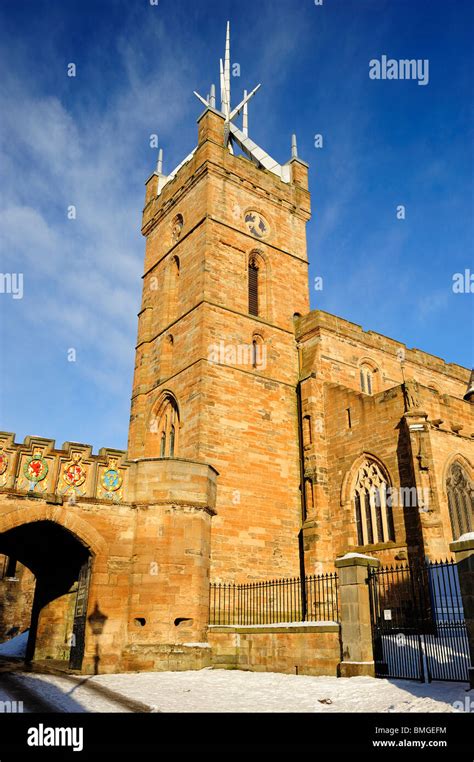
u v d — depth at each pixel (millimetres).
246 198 46938
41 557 32344
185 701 16844
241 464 37562
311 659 21562
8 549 31328
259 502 37375
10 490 23359
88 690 18781
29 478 24016
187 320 41844
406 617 29922
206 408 37438
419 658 18844
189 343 40688
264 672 23062
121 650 23641
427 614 27281
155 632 23859
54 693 18078
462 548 16438
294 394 42781
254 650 23891
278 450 39844
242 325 41812
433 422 33406
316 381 40750
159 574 24641
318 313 43438
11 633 56719
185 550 25344
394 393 34906
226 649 24625
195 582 25094
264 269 46531
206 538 26547
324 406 40094
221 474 36438
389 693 16484
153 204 53500
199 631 24547
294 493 39375
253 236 45844
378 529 34219
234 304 42062
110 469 25984
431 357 51375
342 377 43125
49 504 24062
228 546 34812
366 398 36781
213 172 45250
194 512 26125
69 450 25234
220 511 35312
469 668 15727
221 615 32625
